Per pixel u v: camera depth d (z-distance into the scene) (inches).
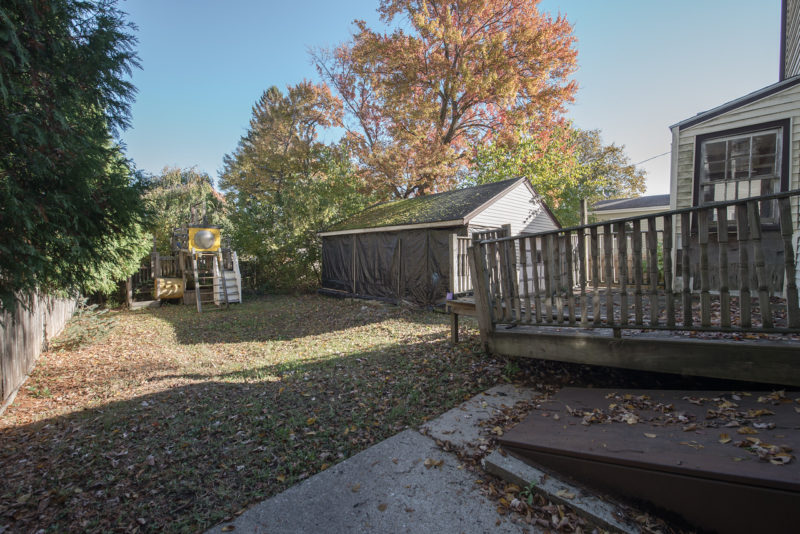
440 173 830.5
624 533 71.9
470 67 784.3
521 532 76.1
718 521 68.7
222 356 247.3
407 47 767.1
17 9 113.0
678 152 260.8
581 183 970.1
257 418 137.8
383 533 78.6
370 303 475.5
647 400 113.7
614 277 315.3
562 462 87.9
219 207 1044.5
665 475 73.9
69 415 152.7
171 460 111.7
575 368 166.2
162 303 536.4
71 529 84.2
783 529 63.1
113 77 141.6
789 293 97.8
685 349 116.6
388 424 128.0
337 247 576.7
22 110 120.2
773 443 76.4
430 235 414.9
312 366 206.1
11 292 131.0
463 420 124.0
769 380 103.6
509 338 159.9
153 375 205.5
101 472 107.3
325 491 93.0
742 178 233.6
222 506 90.4
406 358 208.2
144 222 164.4
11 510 91.4
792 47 292.0
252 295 612.1
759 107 228.1
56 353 262.2
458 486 91.7
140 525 85.2
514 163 757.3
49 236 132.0
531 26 753.0
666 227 117.5
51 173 127.1
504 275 161.2
